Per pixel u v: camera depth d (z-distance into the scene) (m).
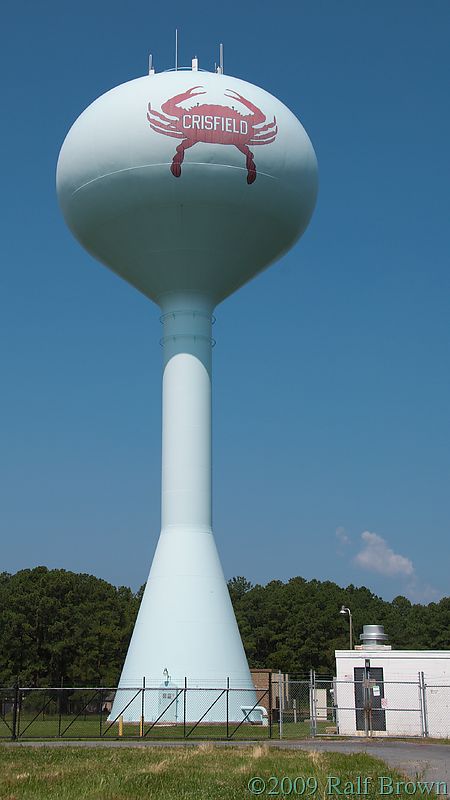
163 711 32.81
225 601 38.12
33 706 55.91
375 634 40.19
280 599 97.12
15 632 72.81
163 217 38.03
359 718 35.16
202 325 40.22
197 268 39.44
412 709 33.31
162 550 38.56
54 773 18.30
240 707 36.66
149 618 37.66
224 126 37.53
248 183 37.75
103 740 30.59
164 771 18.62
